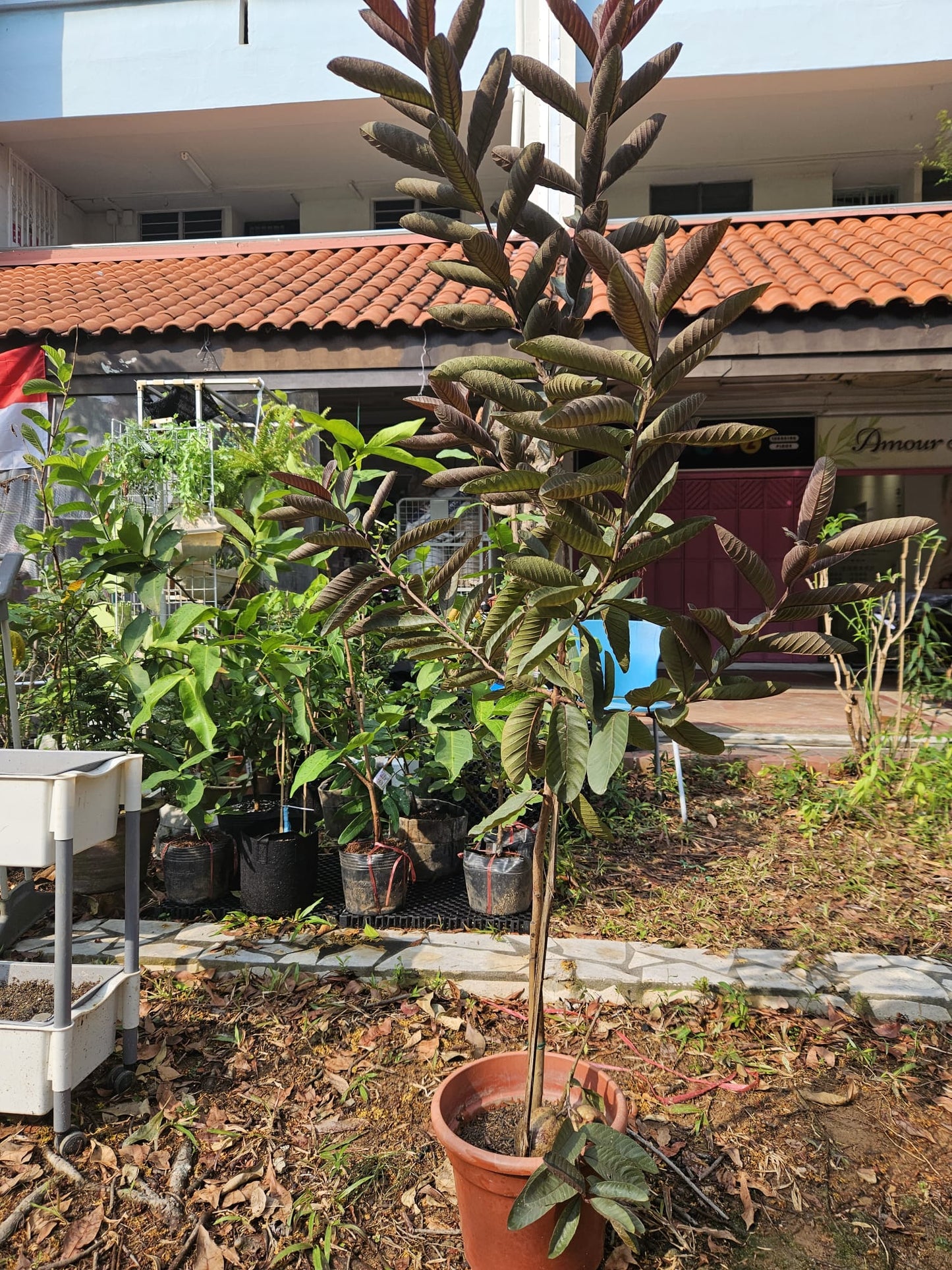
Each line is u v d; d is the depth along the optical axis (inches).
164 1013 113.0
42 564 166.9
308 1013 111.9
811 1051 104.1
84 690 155.2
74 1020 87.6
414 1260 74.4
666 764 220.2
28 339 276.1
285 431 210.7
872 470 380.8
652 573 406.0
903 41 353.7
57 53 390.3
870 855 168.1
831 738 235.6
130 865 99.0
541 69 62.1
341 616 72.0
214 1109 93.4
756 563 55.2
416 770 157.1
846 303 243.6
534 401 57.7
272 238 366.9
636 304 44.3
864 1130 91.1
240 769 166.9
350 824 144.8
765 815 192.4
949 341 245.0
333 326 261.9
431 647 71.1
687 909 143.8
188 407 261.6
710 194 438.3
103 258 372.5
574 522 56.9
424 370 263.0
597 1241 69.5
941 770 195.0
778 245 318.0
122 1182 83.0
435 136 55.7
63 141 409.4
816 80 362.3
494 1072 79.9
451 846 153.9
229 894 148.0
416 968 121.0
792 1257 75.0
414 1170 84.7
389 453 130.2
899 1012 113.0
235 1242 76.5
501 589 70.4
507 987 118.4
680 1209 79.9
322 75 378.0
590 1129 65.3
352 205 456.4
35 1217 79.0
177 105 384.8
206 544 181.2
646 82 63.7
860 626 214.7
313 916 138.6
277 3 381.1
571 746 57.9
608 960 124.0
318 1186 82.5
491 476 55.2
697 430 49.6
